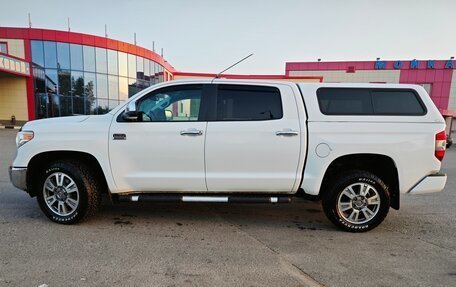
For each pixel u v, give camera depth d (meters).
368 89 4.21
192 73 21.88
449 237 4.10
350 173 4.14
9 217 4.52
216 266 3.21
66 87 26.53
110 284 2.84
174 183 4.19
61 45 25.94
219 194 4.28
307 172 4.12
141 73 30.78
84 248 3.55
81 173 4.16
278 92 4.23
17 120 25.86
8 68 22.67
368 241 3.92
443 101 33.41
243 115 4.17
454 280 3.01
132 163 4.16
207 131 4.09
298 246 3.74
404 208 5.39
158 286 2.82
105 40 27.72
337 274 3.09
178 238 3.91
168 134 4.09
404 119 4.07
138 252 3.49
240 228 4.30
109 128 4.14
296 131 4.05
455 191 6.66
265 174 4.14
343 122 4.07
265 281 2.94
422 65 33.34
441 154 4.05
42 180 4.25
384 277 3.05
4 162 9.15
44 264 3.17
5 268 3.08
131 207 5.12
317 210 5.18
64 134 4.15
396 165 4.05
